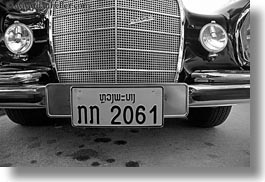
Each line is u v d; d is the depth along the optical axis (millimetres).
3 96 1064
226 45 1227
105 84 1026
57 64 1170
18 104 1074
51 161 1188
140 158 1220
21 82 1093
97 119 1052
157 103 1039
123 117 1046
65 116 1073
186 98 1057
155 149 1331
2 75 1098
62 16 1122
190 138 1501
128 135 1548
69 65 1149
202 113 1610
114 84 1023
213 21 1202
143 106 1038
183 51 1181
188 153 1282
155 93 1034
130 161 1187
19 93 1055
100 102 1039
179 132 1609
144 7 1080
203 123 1666
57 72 1169
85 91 1036
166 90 1044
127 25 1062
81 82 1139
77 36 1109
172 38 1154
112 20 1041
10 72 1107
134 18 1068
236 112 2256
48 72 1179
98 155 1253
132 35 1076
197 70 1206
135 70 1104
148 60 1121
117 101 1034
